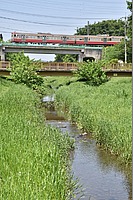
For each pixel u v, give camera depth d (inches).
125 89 1390.3
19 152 391.2
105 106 905.5
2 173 332.2
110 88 1534.2
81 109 917.2
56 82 3088.1
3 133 471.5
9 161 360.8
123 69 2165.4
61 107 1375.5
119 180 505.4
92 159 606.5
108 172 539.8
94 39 3238.2
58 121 1007.6
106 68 2150.6
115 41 3282.5
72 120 991.6
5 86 1584.6
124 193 458.0
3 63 2038.6
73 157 621.0
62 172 384.8
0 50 3016.7
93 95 1269.7
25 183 306.3
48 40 3080.7
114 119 714.8
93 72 2032.5
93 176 518.0
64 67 2107.5
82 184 480.4
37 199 282.8
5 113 657.6
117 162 587.8
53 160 390.9
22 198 279.3
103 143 672.4
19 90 1371.8
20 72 1827.0
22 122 574.9
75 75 2102.6
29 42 3058.6
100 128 689.0
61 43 3117.6
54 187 325.4
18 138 454.9
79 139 754.2
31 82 1846.7
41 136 521.7
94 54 3201.3
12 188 295.0
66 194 372.8
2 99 904.9
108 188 471.5
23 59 1929.1
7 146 408.8
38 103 1179.3
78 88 1728.6
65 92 1590.8
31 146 427.2
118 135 607.5
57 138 605.6
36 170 339.9
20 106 805.9
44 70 2084.2
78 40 3186.5
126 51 2864.2
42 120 799.7
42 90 1900.8
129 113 773.3
